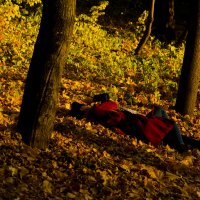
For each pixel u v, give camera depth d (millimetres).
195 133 11430
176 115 12586
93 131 9367
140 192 7004
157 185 7445
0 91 10859
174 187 7516
